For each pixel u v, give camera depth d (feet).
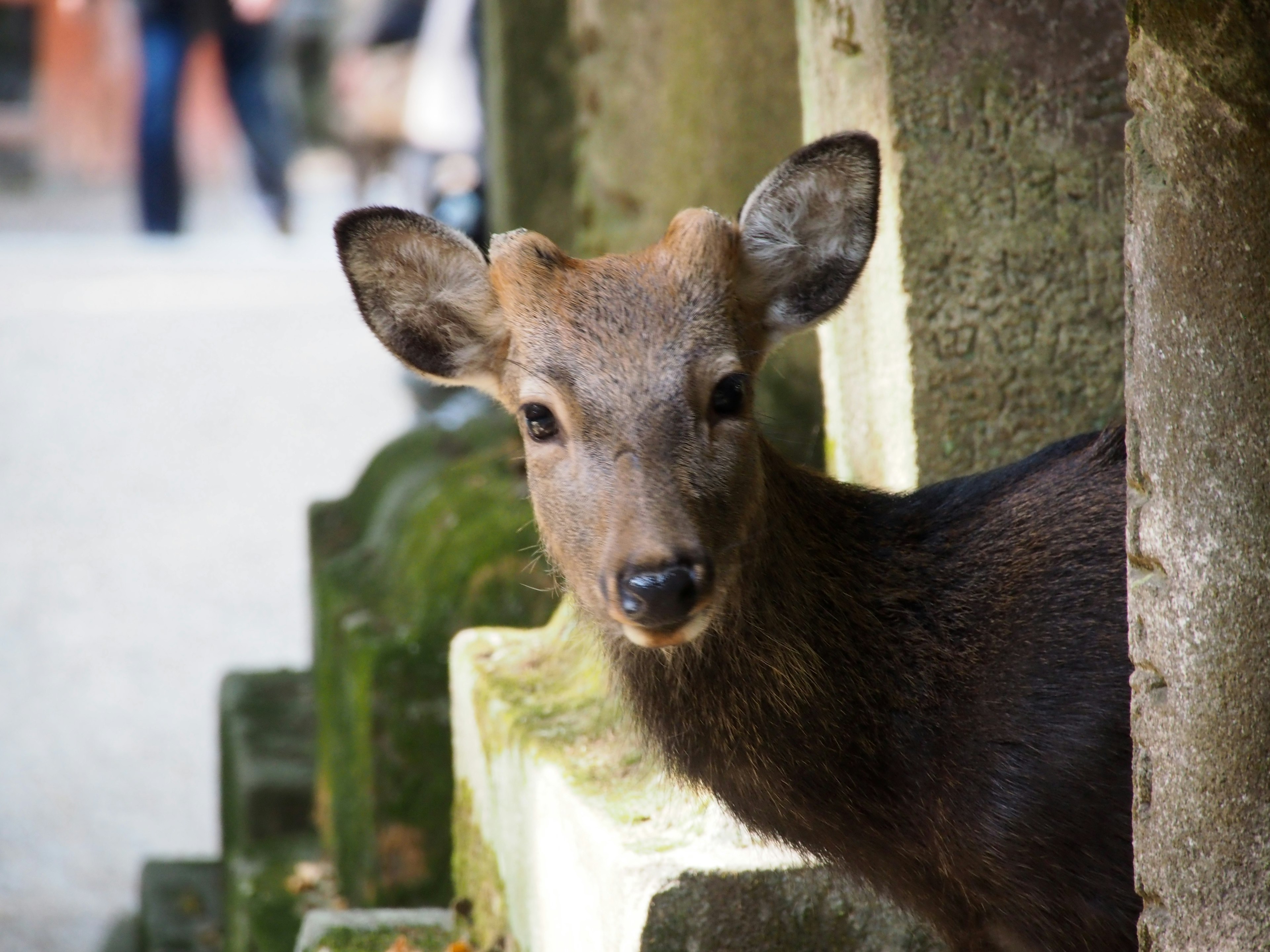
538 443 21.07
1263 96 15.89
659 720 21.97
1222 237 16.47
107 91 146.41
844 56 26.73
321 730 38.45
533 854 25.49
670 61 36.50
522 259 21.33
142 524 66.69
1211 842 17.29
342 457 69.67
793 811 21.65
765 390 34.04
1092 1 25.67
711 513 20.18
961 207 25.89
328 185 126.93
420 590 34.32
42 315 82.89
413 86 71.92
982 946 22.21
